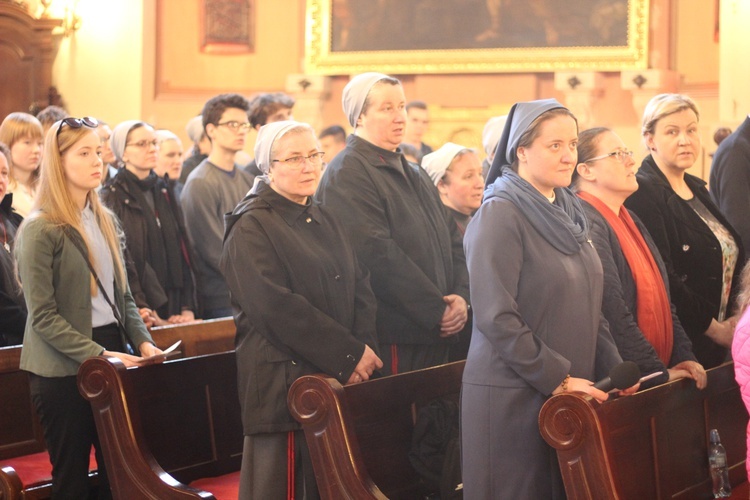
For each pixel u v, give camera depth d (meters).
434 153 5.01
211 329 5.01
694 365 3.71
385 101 4.26
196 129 7.53
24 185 5.45
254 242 3.56
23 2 12.45
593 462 2.95
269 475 3.56
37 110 12.25
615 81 11.75
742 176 5.01
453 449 3.59
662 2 11.48
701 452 3.72
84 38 12.48
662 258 4.08
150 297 5.38
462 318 4.21
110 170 6.14
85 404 3.86
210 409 4.21
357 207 4.16
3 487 3.87
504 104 12.02
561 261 3.21
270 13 12.54
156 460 3.85
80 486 3.89
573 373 3.21
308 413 3.39
